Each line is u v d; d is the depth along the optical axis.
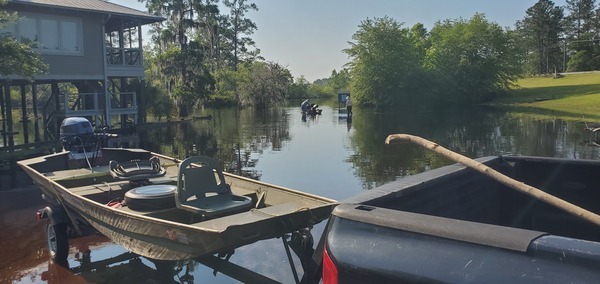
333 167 13.02
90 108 22.97
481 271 1.71
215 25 46.56
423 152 15.65
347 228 2.14
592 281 1.52
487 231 1.80
